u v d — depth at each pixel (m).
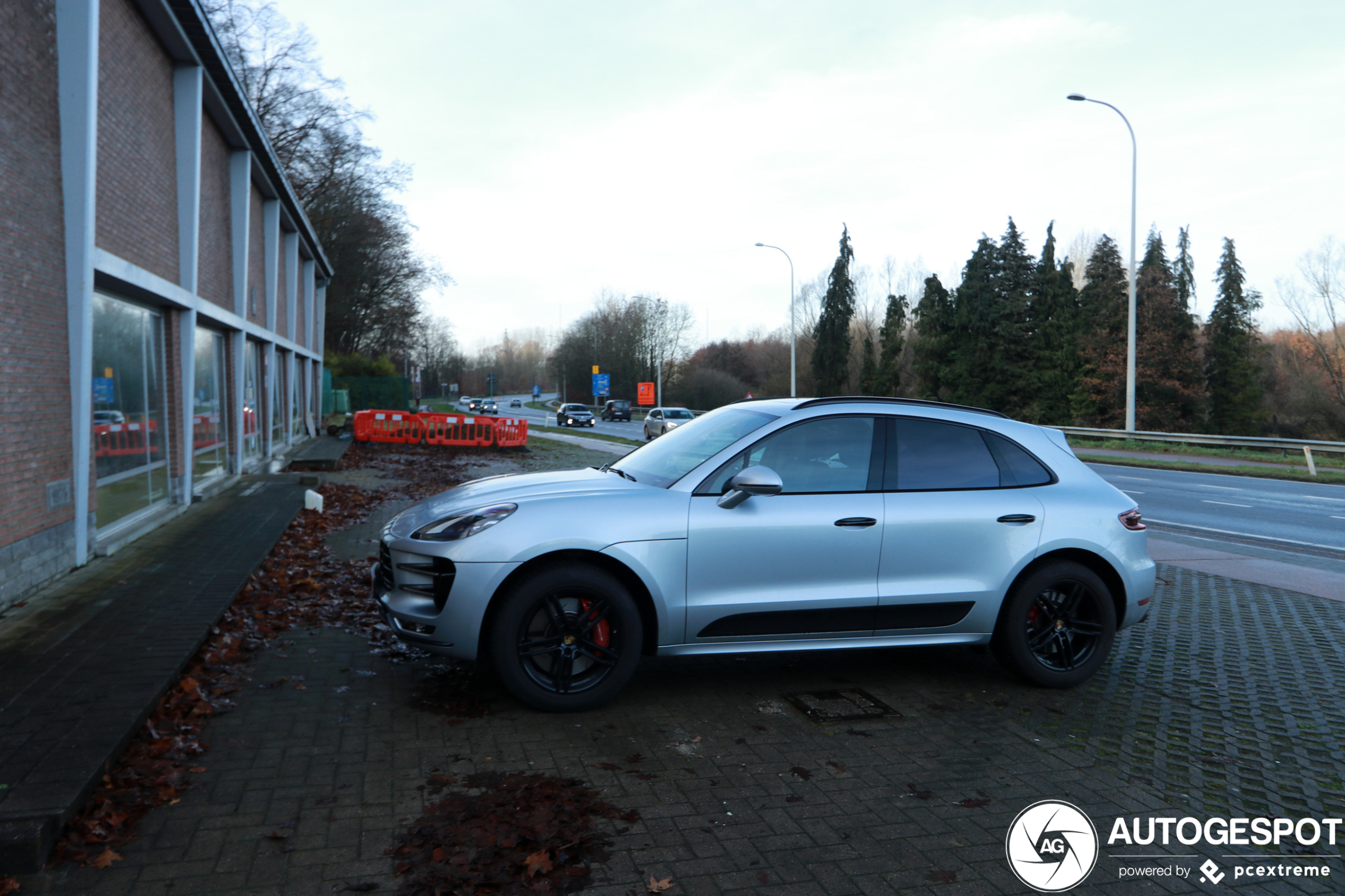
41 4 6.18
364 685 4.51
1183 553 9.37
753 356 94.12
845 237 60.78
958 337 54.81
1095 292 55.09
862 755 3.82
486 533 4.09
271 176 15.96
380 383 50.28
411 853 2.84
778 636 4.44
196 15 9.18
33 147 6.03
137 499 8.76
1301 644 5.79
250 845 2.86
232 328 13.44
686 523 4.27
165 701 4.03
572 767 3.59
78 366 6.61
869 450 4.70
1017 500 4.74
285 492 11.77
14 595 5.50
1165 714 4.45
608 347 83.38
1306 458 20.81
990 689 4.80
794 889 2.73
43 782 2.99
